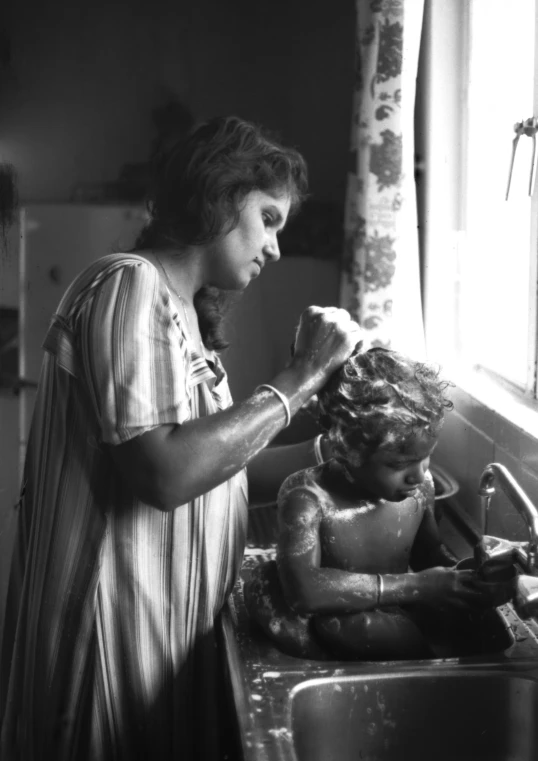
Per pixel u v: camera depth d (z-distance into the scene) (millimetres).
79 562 1021
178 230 1025
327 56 2314
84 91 2369
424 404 951
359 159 1753
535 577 906
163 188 1029
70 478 1018
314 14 2307
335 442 988
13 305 2320
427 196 1811
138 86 2369
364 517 1048
